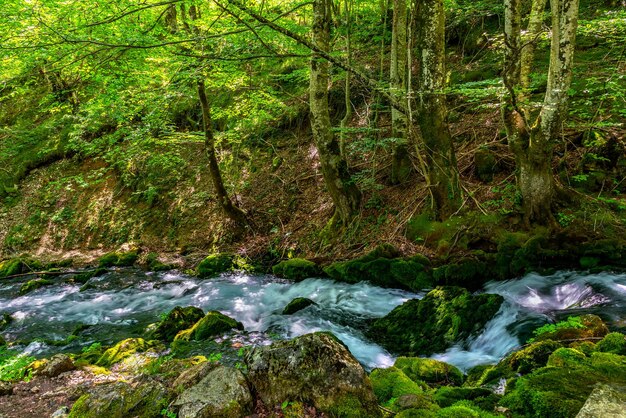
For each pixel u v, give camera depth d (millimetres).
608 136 8609
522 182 8031
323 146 10234
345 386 3039
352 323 7160
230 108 15297
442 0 7727
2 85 8789
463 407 2910
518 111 7145
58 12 6918
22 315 9117
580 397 2697
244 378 3385
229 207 12602
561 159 8750
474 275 7719
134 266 12758
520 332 5352
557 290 6809
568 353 3389
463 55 13727
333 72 12992
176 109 17141
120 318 8711
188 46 8992
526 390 2879
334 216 10961
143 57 9203
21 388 4566
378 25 14242
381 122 12828
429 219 9109
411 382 3678
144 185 15562
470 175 9750
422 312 6562
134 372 5012
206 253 12547
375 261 8680
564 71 6762
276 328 7020
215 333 6574
